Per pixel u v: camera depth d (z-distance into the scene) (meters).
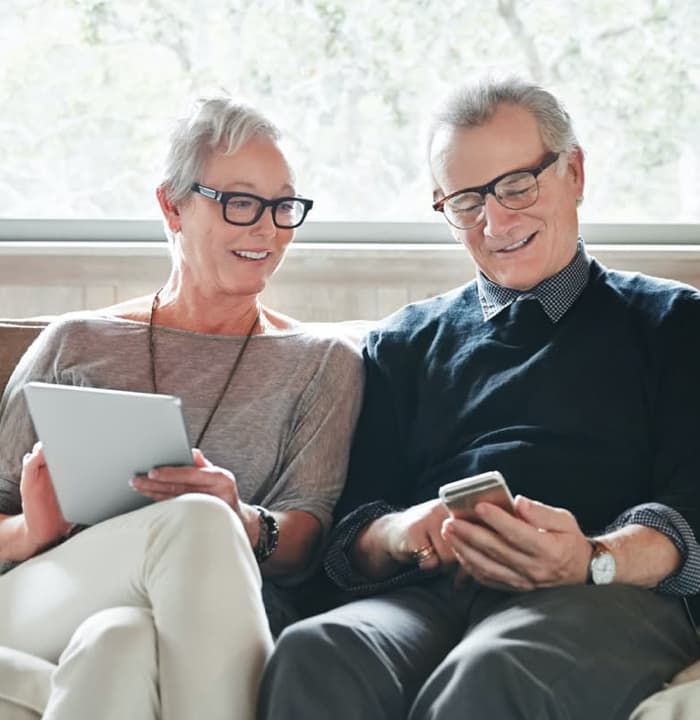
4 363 2.28
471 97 2.07
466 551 1.76
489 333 2.09
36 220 2.89
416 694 1.65
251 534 1.92
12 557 2.01
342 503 2.10
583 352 2.01
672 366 1.97
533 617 1.62
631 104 2.90
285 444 2.15
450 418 2.07
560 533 1.73
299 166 2.91
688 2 2.89
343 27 2.90
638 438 1.97
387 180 2.91
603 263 2.77
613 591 1.73
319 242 2.88
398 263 2.75
